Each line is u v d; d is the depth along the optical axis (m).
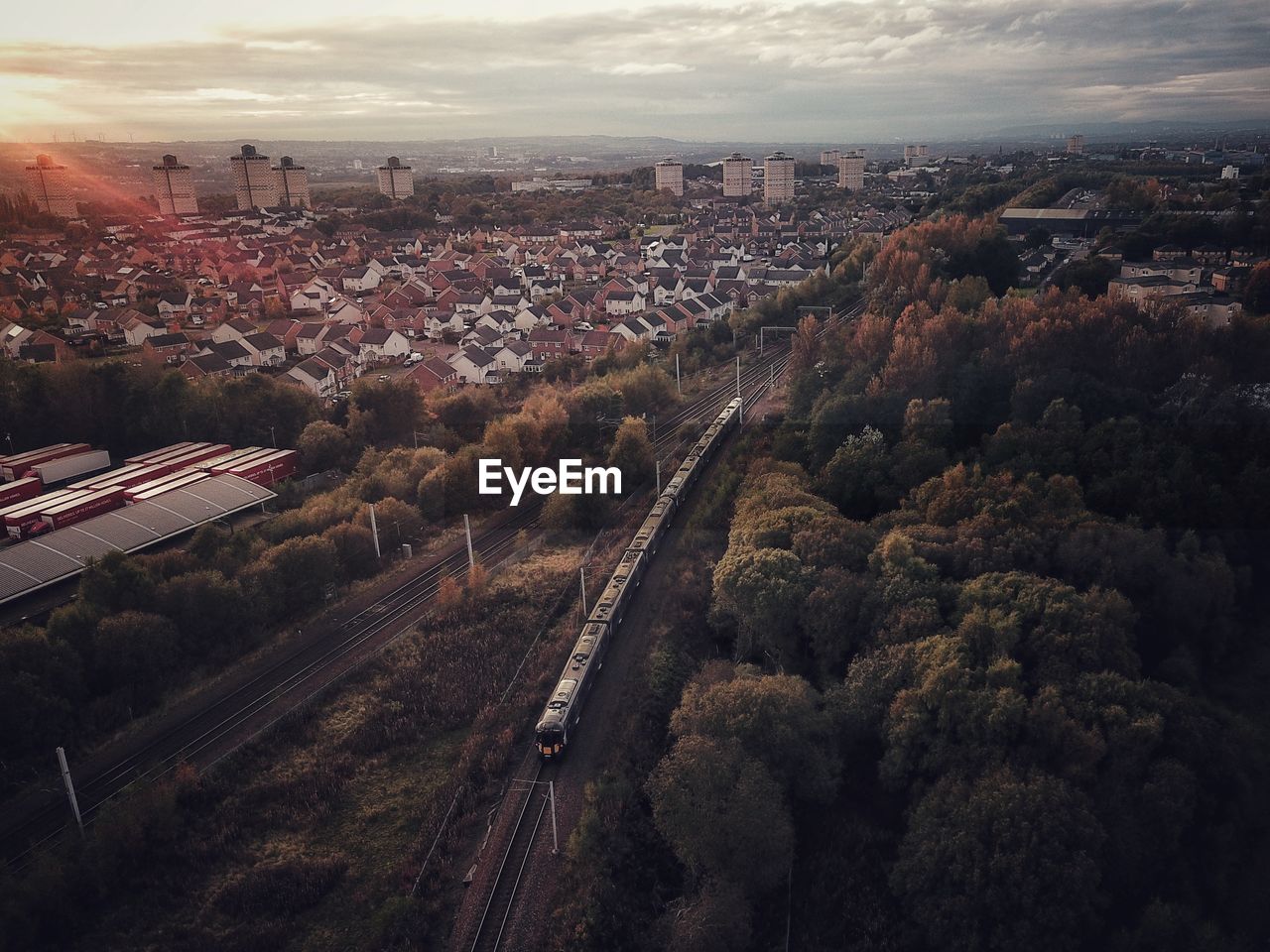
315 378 147.12
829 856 53.16
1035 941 43.03
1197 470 71.06
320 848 53.25
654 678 66.12
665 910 49.59
